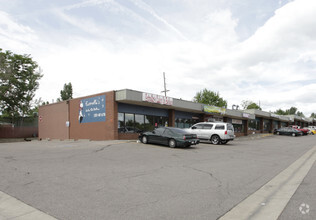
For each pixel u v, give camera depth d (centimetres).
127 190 513
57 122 2506
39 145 1547
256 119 4281
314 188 563
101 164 817
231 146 1652
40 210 393
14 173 659
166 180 610
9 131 3203
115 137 1803
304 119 6512
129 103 1959
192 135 1421
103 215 373
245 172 743
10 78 2927
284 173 746
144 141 1540
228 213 397
